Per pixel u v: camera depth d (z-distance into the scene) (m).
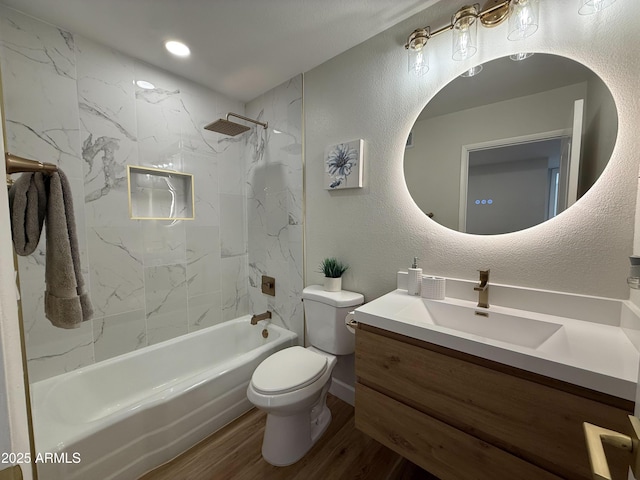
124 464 1.21
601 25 0.95
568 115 1.02
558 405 0.70
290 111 1.95
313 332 1.66
